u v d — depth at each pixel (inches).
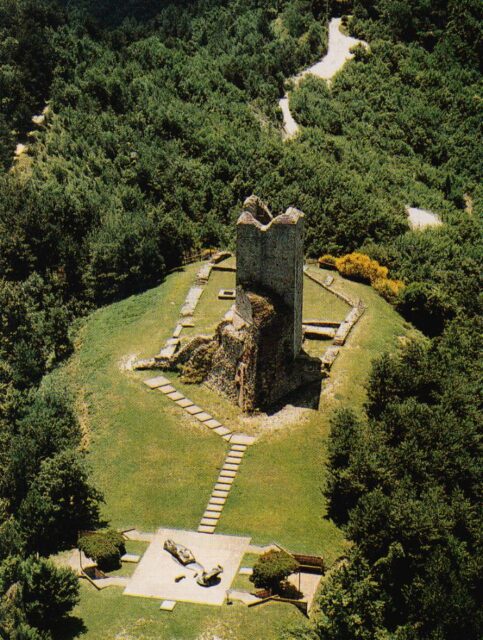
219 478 2920.8
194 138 5236.2
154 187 4781.0
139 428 3159.5
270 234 3144.7
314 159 5265.8
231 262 4153.5
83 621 2385.6
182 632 2326.5
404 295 3934.5
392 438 3048.7
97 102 5423.2
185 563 2568.9
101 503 2864.2
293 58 6678.2
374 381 3235.7
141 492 2893.7
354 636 2281.0
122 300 4079.7
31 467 2979.8
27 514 2714.1
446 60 6796.3
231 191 4869.6
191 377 3366.1
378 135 6107.3
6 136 5118.1
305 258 4404.5
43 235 4276.6
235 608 2397.9
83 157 4995.1
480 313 4131.4
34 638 2257.6
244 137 5398.6
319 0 7209.6
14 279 4227.4
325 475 2928.2
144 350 3567.9
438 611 2466.8
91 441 3159.5
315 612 2397.9
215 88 6058.1
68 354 3759.8
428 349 3629.4
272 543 2662.4
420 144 6151.6
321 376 3334.2
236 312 3297.2
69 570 2427.4
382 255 4375.0
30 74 5600.4
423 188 5669.3
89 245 4256.9
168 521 2780.5
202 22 6919.3
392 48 6830.7
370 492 2753.4
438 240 4849.9
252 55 6589.6
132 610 2406.5
